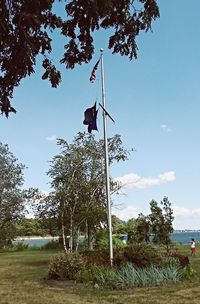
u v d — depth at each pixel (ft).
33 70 24.40
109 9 23.00
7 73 24.56
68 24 24.45
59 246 144.36
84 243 94.07
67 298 41.86
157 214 81.66
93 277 51.75
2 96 25.55
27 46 23.26
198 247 125.29
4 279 59.16
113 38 25.75
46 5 21.98
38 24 22.29
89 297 42.29
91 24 24.36
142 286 48.11
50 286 50.78
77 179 81.10
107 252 64.49
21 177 155.43
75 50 25.94
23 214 154.61
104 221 84.33
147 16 25.03
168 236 80.53
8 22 22.16
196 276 55.16
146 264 53.67
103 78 62.80
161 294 42.70
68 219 80.33
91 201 80.69
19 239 174.50
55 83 26.68
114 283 47.98
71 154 81.92
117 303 38.78
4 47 23.30
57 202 79.77
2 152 153.69
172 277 50.62
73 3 23.26
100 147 83.92
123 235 106.63
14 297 42.96
